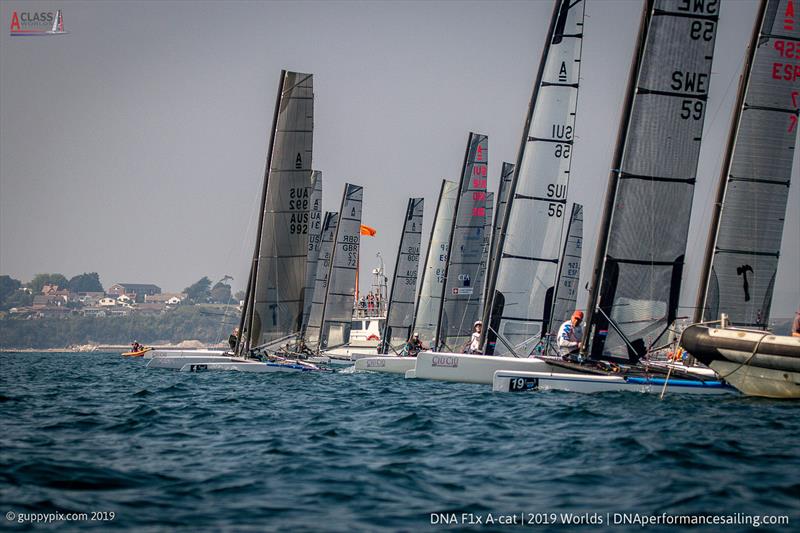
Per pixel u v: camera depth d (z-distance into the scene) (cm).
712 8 7406
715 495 3559
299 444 4850
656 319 7500
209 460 4338
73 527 3092
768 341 6950
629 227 7469
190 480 3862
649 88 7406
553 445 4747
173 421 5916
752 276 8094
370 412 6569
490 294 9381
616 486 3753
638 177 7444
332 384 9819
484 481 3872
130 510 3338
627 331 7519
